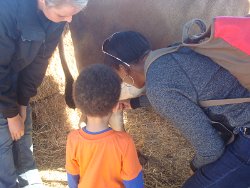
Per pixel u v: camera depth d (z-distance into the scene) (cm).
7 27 162
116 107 155
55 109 300
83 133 159
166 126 304
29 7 160
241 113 164
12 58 179
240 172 174
